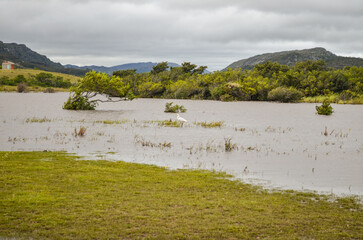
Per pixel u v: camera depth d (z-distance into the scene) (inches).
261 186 489.7
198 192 449.7
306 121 1483.8
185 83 3700.8
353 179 535.5
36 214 351.3
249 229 334.3
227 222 349.7
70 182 467.8
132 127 1139.3
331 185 501.7
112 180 487.2
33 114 1533.0
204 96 3627.0
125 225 333.7
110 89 1867.6
